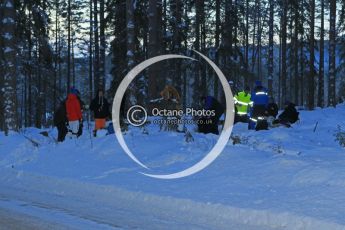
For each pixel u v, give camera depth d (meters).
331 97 26.42
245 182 7.90
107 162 10.55
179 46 26.56
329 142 12.49
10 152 12.73
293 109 17.25
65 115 14.16
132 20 16.03
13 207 7.34
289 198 6.79
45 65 30.00
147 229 5.92
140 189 7.91
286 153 10.09
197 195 7.30
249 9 44.03
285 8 33.44
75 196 8.23
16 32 22.06
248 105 17.30
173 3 26.69
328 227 5.60
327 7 38.94
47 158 11.73
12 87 16.41
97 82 31.02
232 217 6.41
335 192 6.86
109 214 6.76
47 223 6.30
